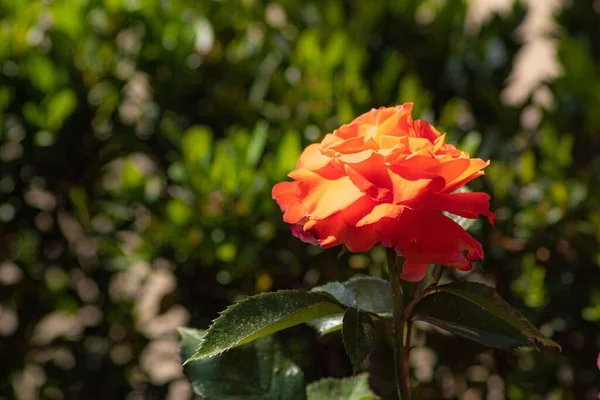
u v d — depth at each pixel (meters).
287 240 2.96
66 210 3.30
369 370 3.12
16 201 3.23
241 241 2.90
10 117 3.19
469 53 3.57
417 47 3.62
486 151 3.05
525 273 2.97
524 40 3.62
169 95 3.36
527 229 2.96
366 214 1.37
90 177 3.28
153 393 3.30
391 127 1.48
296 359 3.11
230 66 3.43
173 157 3.21
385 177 1.36
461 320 1.62
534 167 3.19
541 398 3.06
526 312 2.96
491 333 1.63
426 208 1.38
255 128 3.29
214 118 3.40
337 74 3.33
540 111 3.46
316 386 2.04
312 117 3.20
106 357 3.27
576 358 3.06
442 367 3.13
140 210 3.15
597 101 3.35
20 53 3.24
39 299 3.28
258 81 3.40
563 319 2.99
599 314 2.90
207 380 1.91
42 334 3.68
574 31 3.88
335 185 1.41
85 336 3.28
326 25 3.63
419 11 3.73
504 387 3.06
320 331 1.81
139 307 3.27
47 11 3.41
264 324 1.47
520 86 5.89
